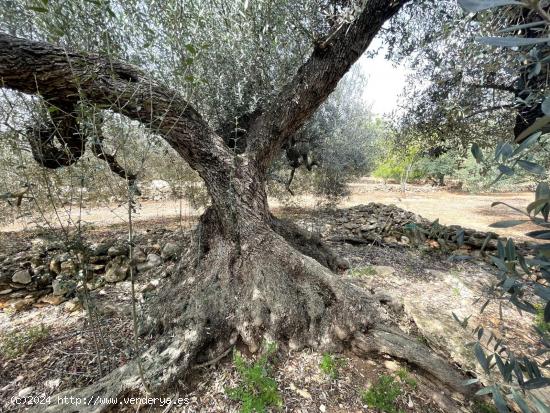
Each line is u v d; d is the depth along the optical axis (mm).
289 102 2602
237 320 2041
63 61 1691
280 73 3014
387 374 1879
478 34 2129
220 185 2355
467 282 3252
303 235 3441
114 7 2076
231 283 2232
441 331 2180
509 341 2141
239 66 2738
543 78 1638
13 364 1839
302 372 1863
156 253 3391
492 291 927
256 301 2078
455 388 1743
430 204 9578
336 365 1907
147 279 3031
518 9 1839
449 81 3498
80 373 1782
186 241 3529
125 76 1929
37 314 2441
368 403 1663
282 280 2195
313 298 2152
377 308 2420
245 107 3062
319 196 7262
